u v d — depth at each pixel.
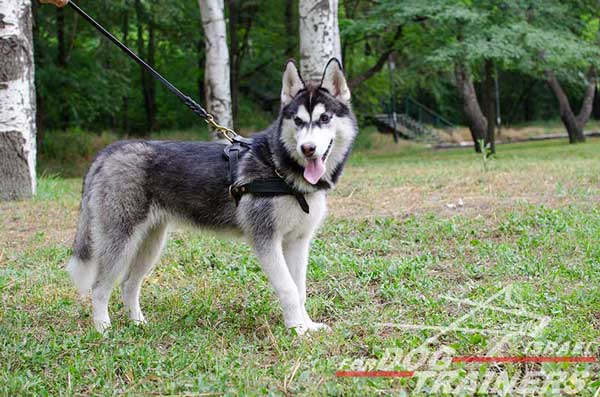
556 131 35.47
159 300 5.26
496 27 17.30
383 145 27.67
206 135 25.30
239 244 6.70
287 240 4.71
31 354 3.91
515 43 17.08
